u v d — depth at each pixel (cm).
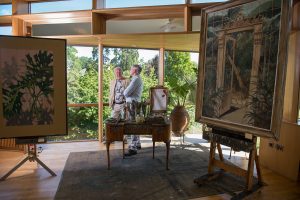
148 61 518
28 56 306
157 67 523
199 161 373
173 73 530
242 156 400
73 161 367
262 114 227
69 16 425
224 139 272
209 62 283
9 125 305
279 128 213
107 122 331
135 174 319
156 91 455
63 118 324
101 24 427
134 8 396
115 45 484
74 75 487
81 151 420
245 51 241
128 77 480
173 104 512
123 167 344
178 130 474
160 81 517
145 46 493
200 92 296
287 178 315
